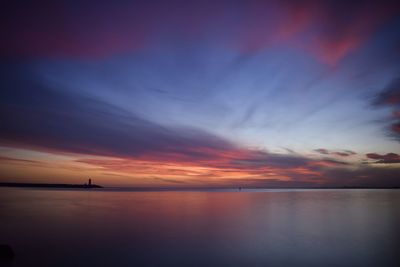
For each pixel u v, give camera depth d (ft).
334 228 84.17
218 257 54.08
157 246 61.82
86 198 236.22
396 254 55.52
